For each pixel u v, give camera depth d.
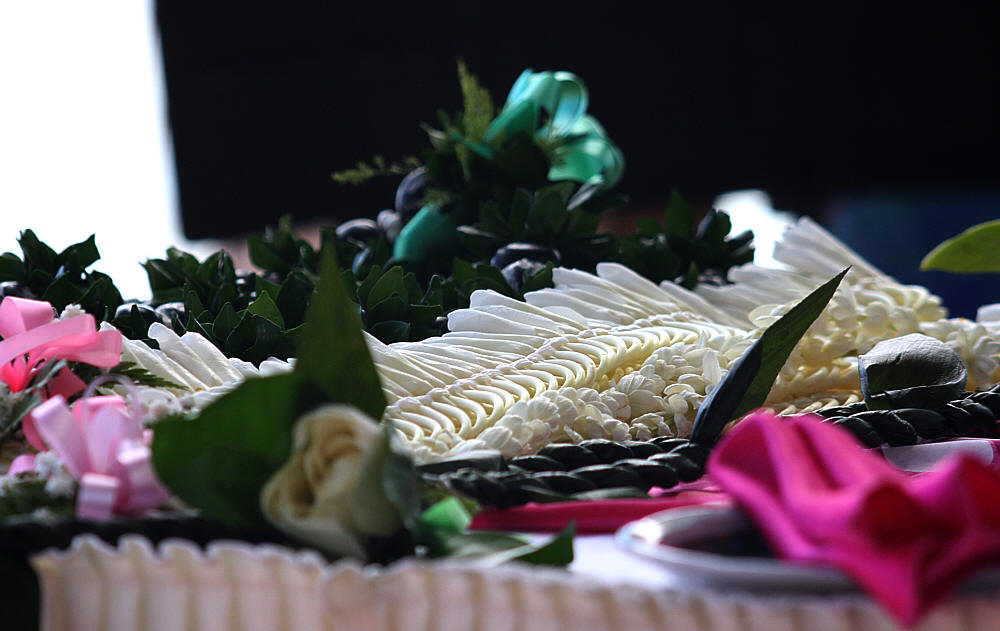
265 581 0.67
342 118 4.66
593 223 1.38
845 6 4.38
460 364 0.96
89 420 0.74
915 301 1.20
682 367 0.96
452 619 0.65
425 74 4.59
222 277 1.34
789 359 1.00
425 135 4.65
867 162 4.49
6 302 0.91
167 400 0.83
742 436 0.69
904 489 0.62
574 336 0.99
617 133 4.58
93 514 0.71
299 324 1.14
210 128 4.69
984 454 0.88
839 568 0.62
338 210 4.74
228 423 0.69
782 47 4.44
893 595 0.60
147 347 0.95
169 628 0.68
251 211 4.75
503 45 4.53
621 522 0.76
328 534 0.67
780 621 0.62
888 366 0.94
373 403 0.71
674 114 4.54
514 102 1.51
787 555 0.64
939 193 4.46
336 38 4.59
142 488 0.72
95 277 1.25
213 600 0.67
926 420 0.91
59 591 0.69
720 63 4.48
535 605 0.65
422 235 1.43
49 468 0.75
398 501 0.67
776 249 1.26
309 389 0.69
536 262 1.28
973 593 0.62
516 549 0.71
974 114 4.38
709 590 0.64
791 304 1.02
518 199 1.37
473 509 0.74
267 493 0.68
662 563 0.64
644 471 0.81
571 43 4.50
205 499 0.69
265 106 4.67
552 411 0.87
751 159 4.55
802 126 4.49
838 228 4.54
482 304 1.07
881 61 4.41
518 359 0.97
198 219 4.77
